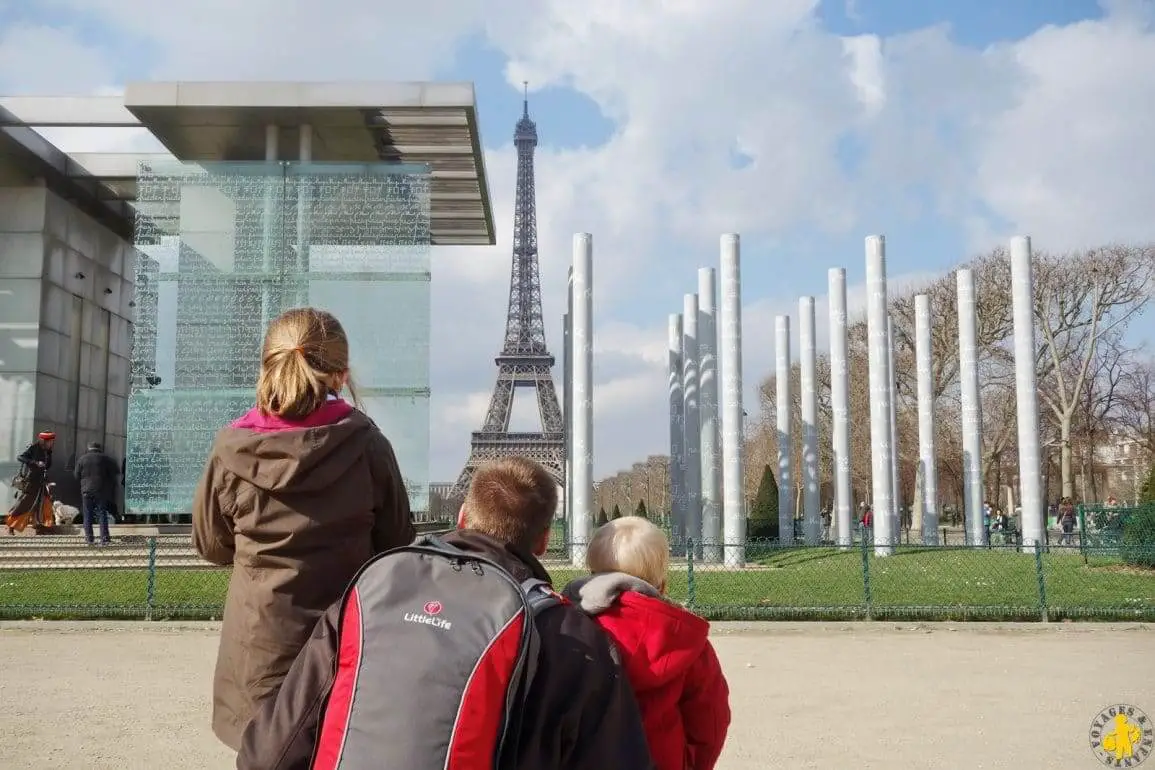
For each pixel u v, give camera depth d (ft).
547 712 9.08
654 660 11.54
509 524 10.37
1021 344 92.84
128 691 31.07
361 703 8.49
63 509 87.61
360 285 80.43
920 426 110.01
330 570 10.87
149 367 78.38
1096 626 45.44
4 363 92.43
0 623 44.42
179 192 80.84
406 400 79.05
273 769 9.02
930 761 23.04
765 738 25.26
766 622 46.24
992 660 36.99
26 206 94.53
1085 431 192.95
